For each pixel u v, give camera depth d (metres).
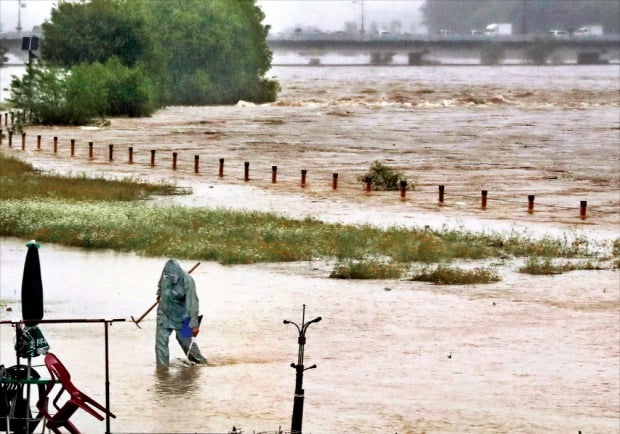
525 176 99.31
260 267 52.59
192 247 56.00
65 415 21.22
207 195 81.31
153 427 25.61
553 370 33.44
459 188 89.25
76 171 95.25
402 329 39.12
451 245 58.09
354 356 34.78
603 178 98.31
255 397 29.22
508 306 43.81
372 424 26.70
